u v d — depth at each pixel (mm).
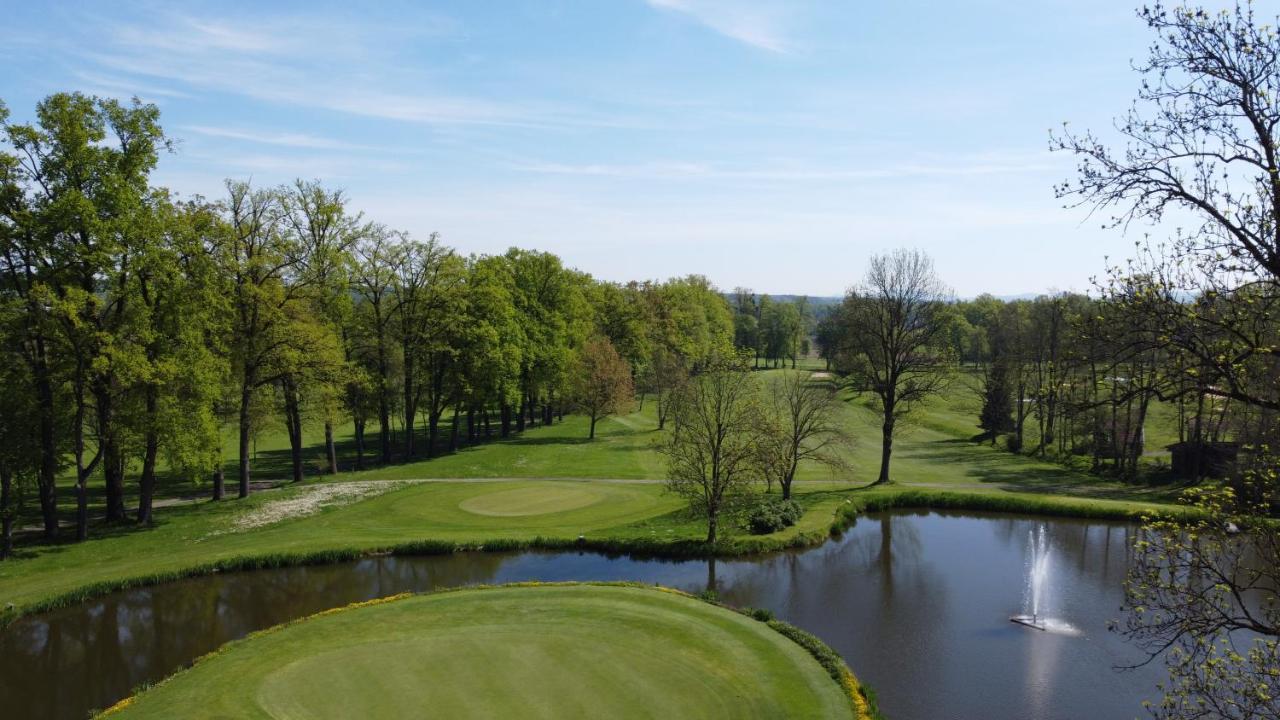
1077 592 33000
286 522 43031
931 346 56406
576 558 38375
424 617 28328
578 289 87875
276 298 46312
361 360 61156
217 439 42250
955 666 25547
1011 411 76688
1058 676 24828
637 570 36438
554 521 43625
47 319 34250
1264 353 11469
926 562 37469
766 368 154000
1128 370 13797
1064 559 37844
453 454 65438
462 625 27391
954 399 96250
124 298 37750
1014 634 28344
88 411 41625
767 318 148875
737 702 21266
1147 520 13117
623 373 75500
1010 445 71000
